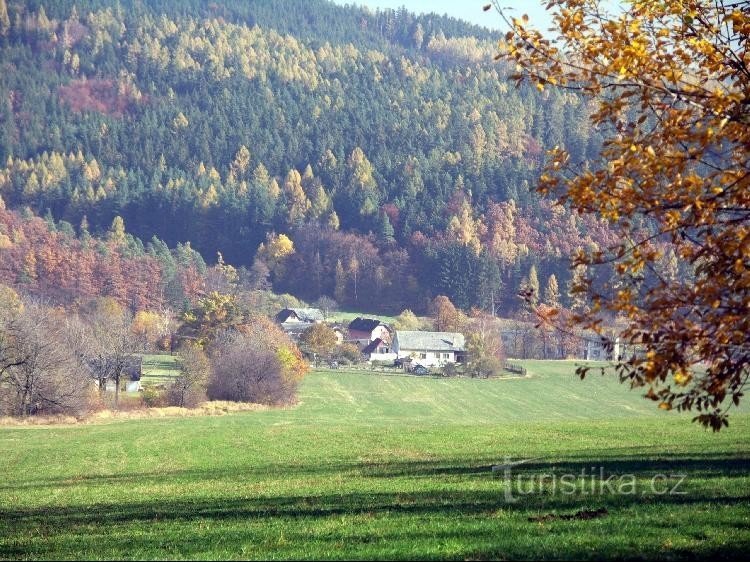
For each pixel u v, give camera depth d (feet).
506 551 76.13
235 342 512.22
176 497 147.74
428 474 156.66
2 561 90.02
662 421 264.52
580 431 234.79
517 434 238.48
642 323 71.67
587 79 77.87
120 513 130.21
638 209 73.92
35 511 141.69
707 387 70.95
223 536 96.73
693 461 146.41
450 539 84.28
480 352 629.51
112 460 240.12
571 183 75.10
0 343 387.96
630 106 77.71
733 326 68.54
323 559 76.64
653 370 69.92
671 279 74.28
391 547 81.15
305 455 221.46
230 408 447.01
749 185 70.59
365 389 562.66
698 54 76.07
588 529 85.66
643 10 75.92
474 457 185.37
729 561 71.41
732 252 69.97
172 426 349.61
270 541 90.79
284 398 479.00
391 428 294.87
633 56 73.05
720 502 100.17
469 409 485.97
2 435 323.57
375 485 143.64
